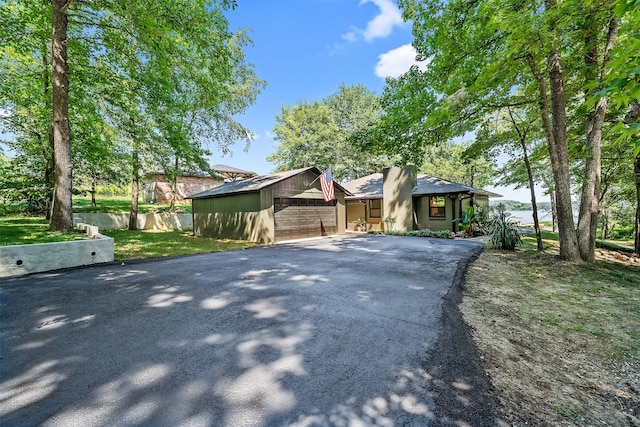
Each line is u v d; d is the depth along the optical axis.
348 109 30.88
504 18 5.10
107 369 2.49
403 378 2.41
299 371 2.49
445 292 4.86
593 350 3.06
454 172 27.23
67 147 8.58
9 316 3.66
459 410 2.04
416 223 17.05
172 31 9.34
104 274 5.96
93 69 10.64
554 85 7.27
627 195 13.86
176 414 1.96
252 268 6.63
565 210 7.42
